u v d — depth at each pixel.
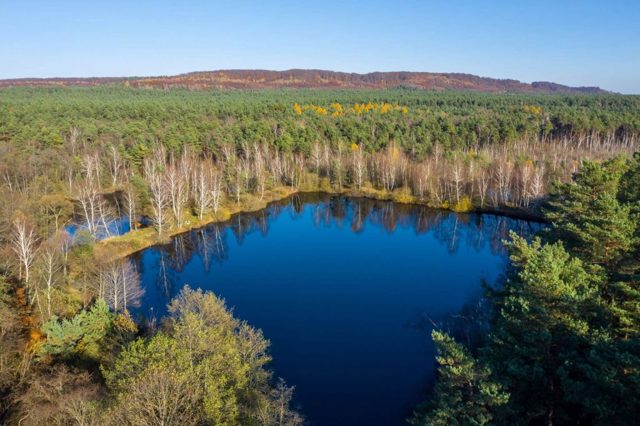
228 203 101.19
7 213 56.97
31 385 30.86
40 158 94.81
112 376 28.05
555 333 26.08
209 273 69.31
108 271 51.66
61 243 55.94
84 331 37.47
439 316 53.22
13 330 37.22
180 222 85.25
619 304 29.09
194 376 25.30
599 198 35.75
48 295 42.12
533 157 117.69
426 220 96.88
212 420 23.44
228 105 175.00
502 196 99.88
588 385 23.45
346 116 167.12
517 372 24.84
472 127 139.75
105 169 106.56
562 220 42.22
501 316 30.09
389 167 114.06
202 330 31.22
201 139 125.69
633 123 133.12
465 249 79.56
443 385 25.84
